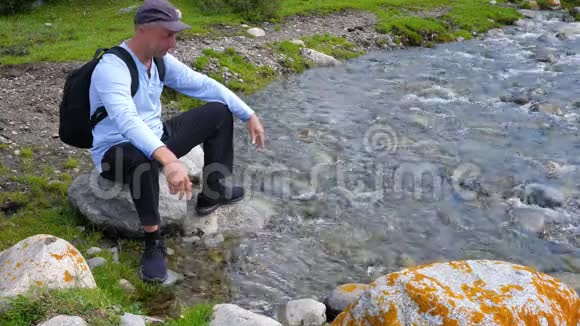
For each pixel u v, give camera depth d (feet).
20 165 24.63
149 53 16.39
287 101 37.29
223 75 40.57
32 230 19.44
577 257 20.17
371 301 12.84
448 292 12.37
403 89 40.32
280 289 17.90
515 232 21.70
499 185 25.38
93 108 16.53
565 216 22.85
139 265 18.24
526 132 31.94
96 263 17.48
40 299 13.60
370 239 21.06
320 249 20.29
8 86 35.27
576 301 13.05
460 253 20.38
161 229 19.94
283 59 45.44
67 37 52.01
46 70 38.83
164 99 35.91
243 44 47.60
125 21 59.88
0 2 63.67
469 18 62.95
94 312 13.64
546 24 64.59
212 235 20.54
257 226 21.44
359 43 53.16
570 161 28.09
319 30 55.11
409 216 22.70
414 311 12.30
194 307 15.81
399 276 12.95
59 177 23.77
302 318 15.90
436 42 56.34
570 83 41.96
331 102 37.17
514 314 12.01
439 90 39.91
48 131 28.60
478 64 47.67
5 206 20.83
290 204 23.30
